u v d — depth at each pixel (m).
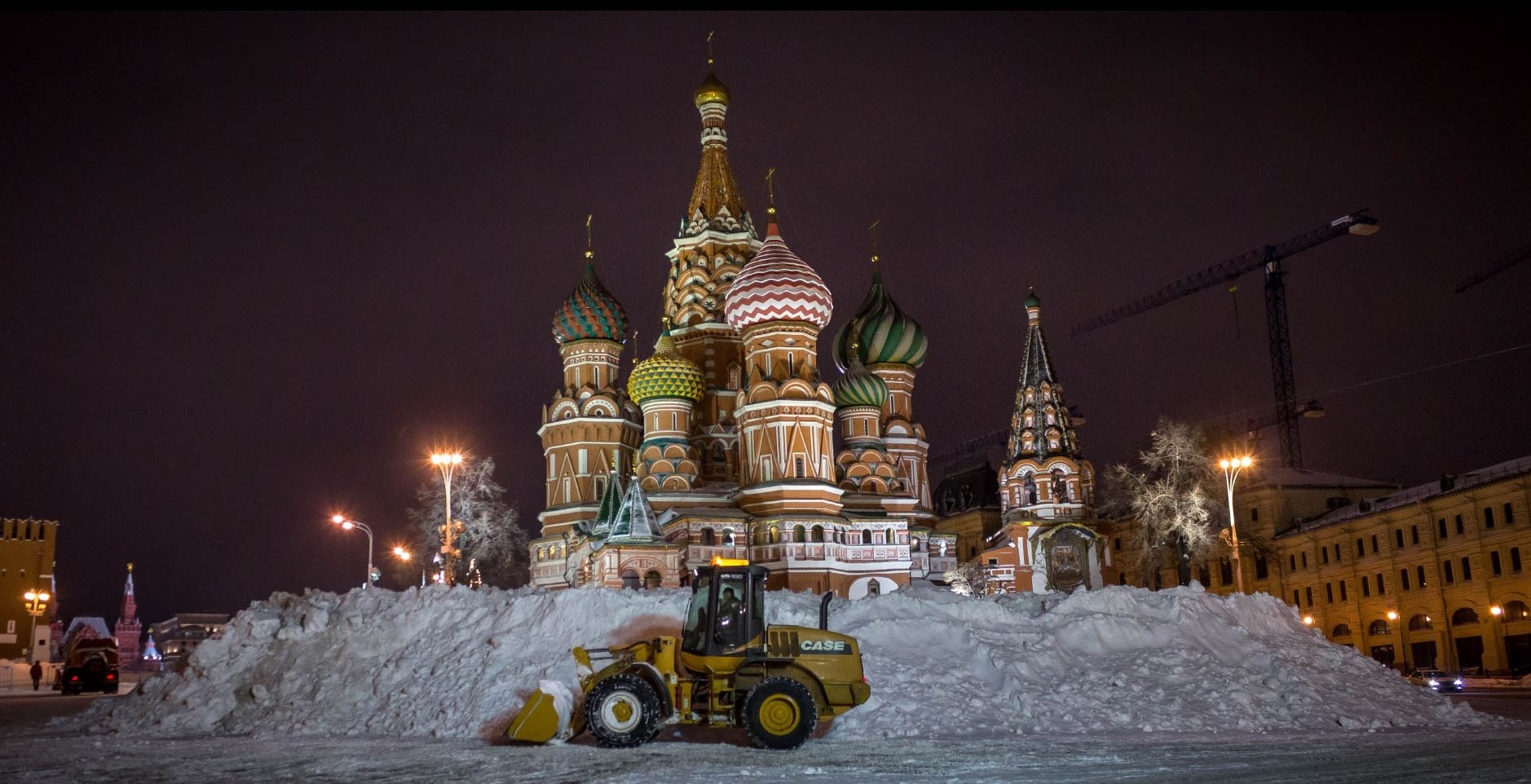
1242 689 28.89
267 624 32.12
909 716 26.31
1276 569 91.69
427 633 31.11
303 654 30.98
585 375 87.62
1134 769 20.39
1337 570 85.12
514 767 21.27
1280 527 92.62
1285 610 34.88
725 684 24.25
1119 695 28.16
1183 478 78.25
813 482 77.44
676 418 83.50
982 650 29.19
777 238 82.81
